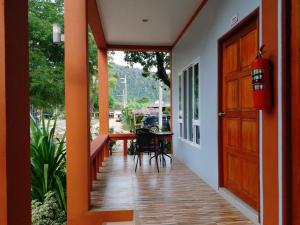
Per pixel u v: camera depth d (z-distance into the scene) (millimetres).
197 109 5121
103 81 7180
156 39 6742
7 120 938
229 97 3680
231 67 3605
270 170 2143
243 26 3234
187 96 5801
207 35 4328
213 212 3188
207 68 4352
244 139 3254
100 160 5883
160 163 6207
